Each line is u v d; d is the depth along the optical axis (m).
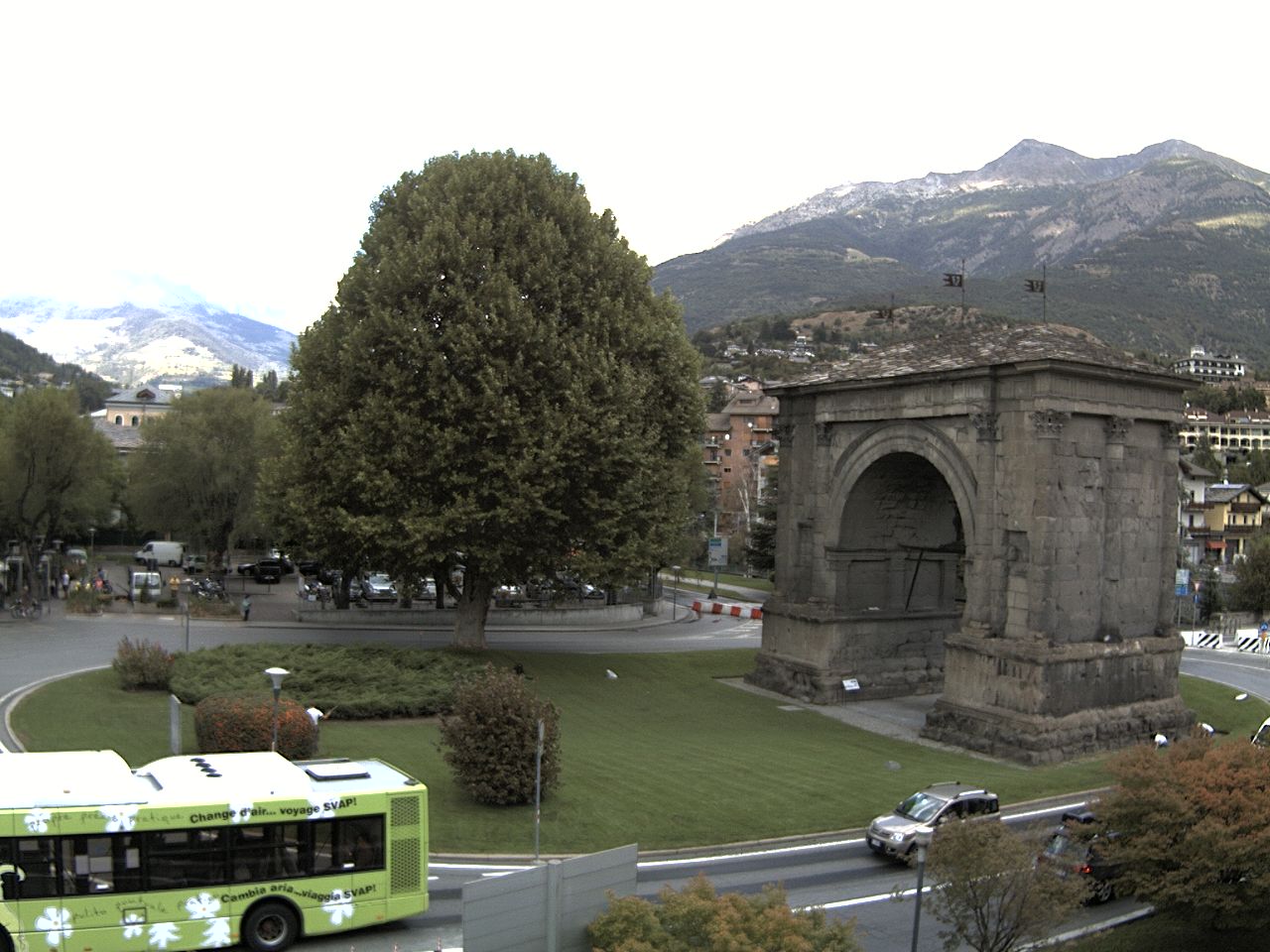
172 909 21.66
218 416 83.81
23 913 20.66
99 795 21.45
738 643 71.88
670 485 55.31
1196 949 25.12
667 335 55.09
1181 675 60.91
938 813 31.22
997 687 44.19
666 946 15.83
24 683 44.91
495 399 48.19
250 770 23.91
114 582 87.00
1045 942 24.09
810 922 17.34
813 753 42.69
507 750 32.38
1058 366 42.78
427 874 24.23
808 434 55.12
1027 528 43.66
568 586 60.00
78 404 75.62
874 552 54.75
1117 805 25.45
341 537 51.31
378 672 45.47
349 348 49.72
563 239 52.06
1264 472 164.12
